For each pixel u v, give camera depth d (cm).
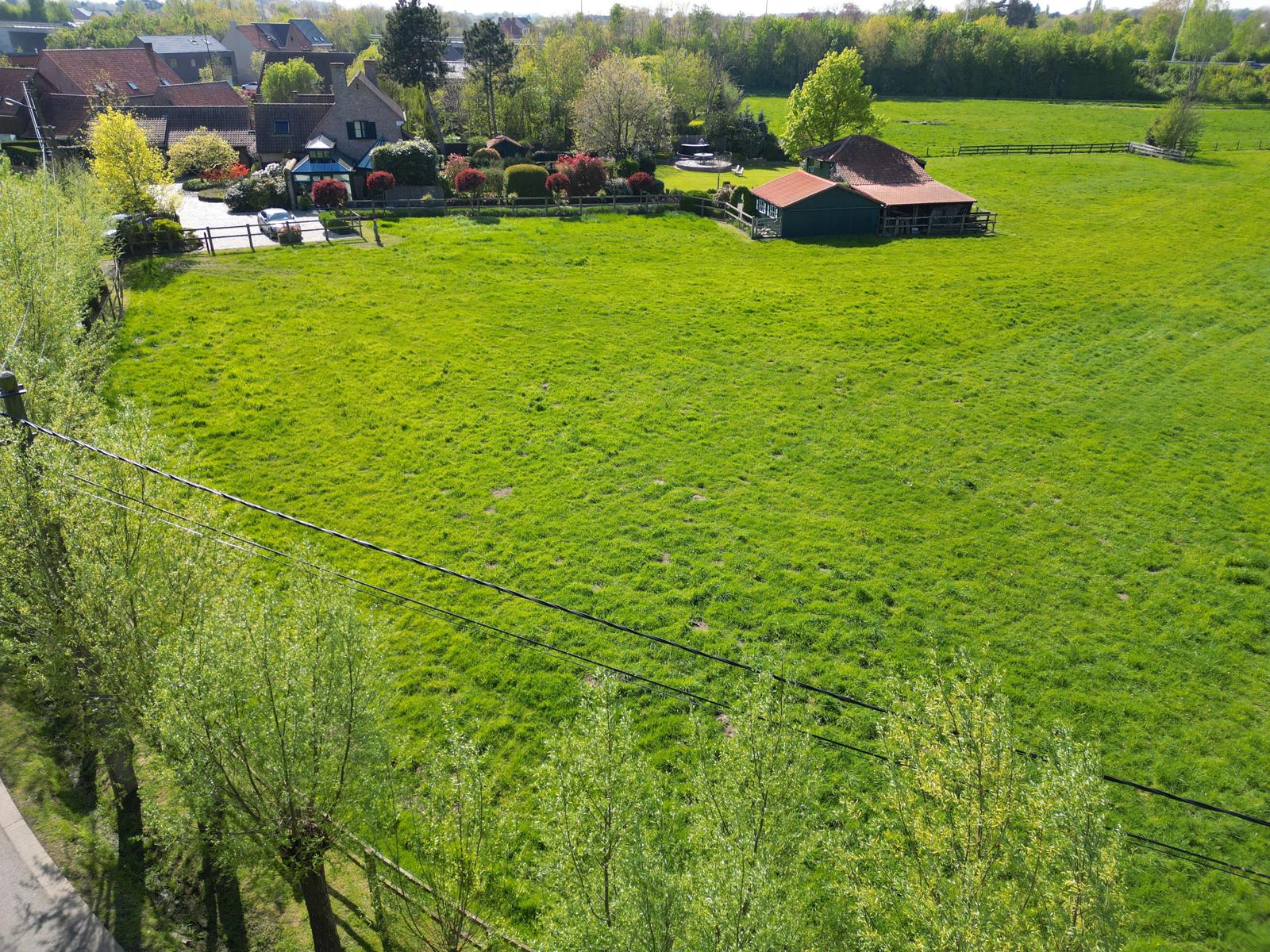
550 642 2008
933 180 6256
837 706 1831
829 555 2378
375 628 1264
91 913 1206
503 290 4316
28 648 1309
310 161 5862
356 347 3531
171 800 1361
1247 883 1468
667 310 4184
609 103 7456
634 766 1021
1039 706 1861
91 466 1359
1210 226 6094
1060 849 879
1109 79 14075
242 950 1241
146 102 8225
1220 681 1955
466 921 1160
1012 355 3853
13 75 7381
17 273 2127
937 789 973
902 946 916
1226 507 2686
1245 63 14625
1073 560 2397
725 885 865
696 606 2156
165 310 3656
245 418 2934
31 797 1394
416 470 2741
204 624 1120
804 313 4231
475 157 7062
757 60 15188
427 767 1340
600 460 2844
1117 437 3131
